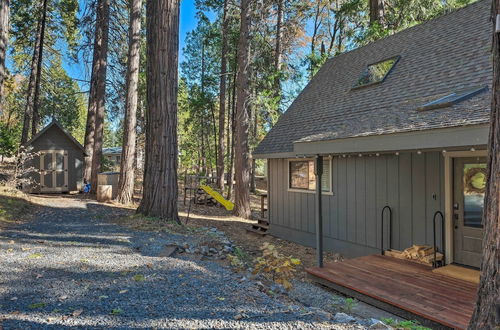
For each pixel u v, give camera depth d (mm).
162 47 8602
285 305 3537
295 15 19031
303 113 10398
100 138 14672
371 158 7422
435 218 6109
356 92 9047
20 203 9484
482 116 3912
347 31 17781
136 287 3771
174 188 8836
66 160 15086
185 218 12000
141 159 28750
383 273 5551
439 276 5297
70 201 11969
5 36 9336
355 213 7844
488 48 6539
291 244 9609
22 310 3023
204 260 5336
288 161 10016
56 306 3158
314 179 9062
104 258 4953
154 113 8719
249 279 4449
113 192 13617
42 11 17188
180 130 32406
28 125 17531
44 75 20172
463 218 5754
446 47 7754
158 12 8578
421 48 8555
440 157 6062
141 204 8883
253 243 9430
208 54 26203
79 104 28328
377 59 9820
